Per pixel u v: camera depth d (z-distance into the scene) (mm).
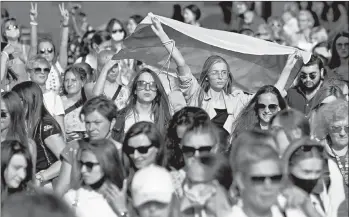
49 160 16219
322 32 30953
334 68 26375
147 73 16969
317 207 13086
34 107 16141
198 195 12203
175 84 19625
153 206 11672
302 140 12891
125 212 13008
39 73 21141
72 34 32719
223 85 18359
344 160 14844
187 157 13492
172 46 18656
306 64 20078
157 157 13539
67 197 13047
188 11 31875
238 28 33562
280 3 36000
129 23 29828
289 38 31750
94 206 12953
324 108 14930
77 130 20172
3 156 13039
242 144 11891
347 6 33812
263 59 20250
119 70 21422
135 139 13414
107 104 14547
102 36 26531
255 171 11617
